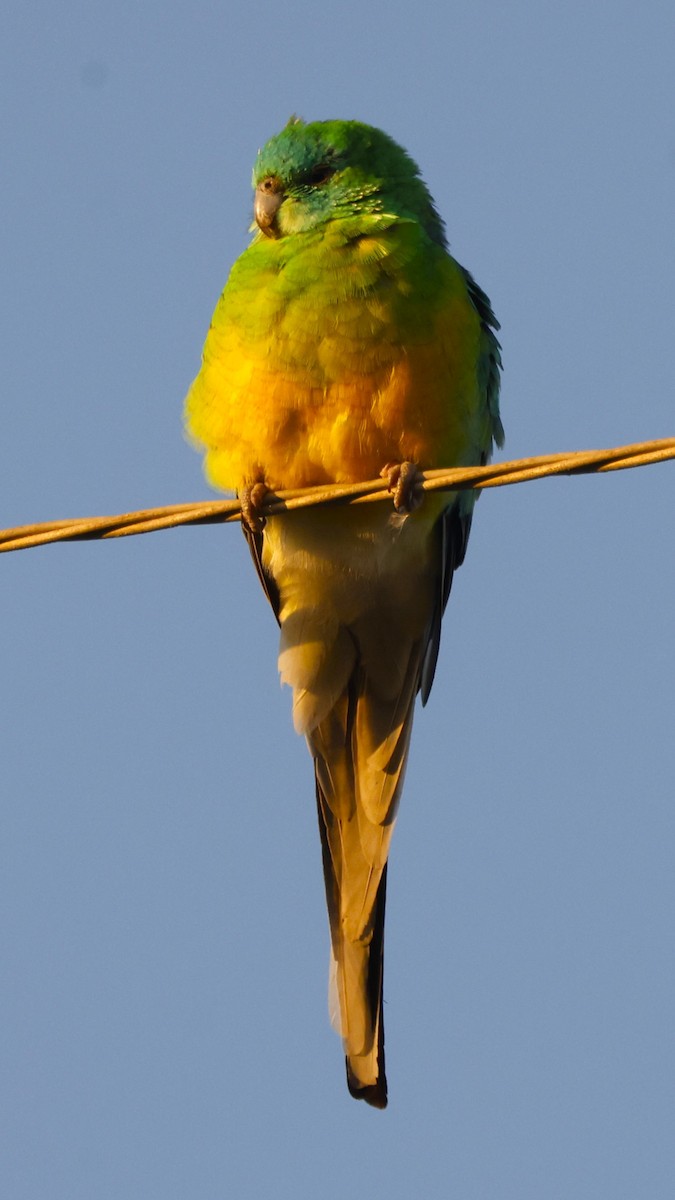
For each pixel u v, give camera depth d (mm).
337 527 11172
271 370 10477
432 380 10523
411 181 11602
